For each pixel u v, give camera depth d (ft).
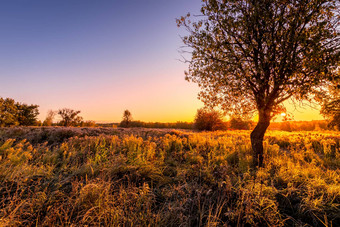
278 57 12.76
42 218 7.68
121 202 8.31
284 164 16.35
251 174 13.65
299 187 10.98
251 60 14.49
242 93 15.24
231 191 10.16
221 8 13.33
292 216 8.36
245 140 31.12
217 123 76.59
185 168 15.19
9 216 6.93
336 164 17.60
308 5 10.81
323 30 10.16
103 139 24.27
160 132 43.42
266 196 9.36
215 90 16.67
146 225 7.23
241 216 7.91
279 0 12.13
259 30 13.03
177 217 7.55
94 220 7.50
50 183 11.41
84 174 12.97
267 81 14.20
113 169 13.39
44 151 19.45
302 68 12.17
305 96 12.46
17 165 13.43
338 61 9.75
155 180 12.83
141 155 17.43
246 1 13.21
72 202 8.77
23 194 9.53
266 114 15.65
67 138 29.63
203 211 8.13
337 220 8.01
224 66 13.33
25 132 30.53
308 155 20.89
